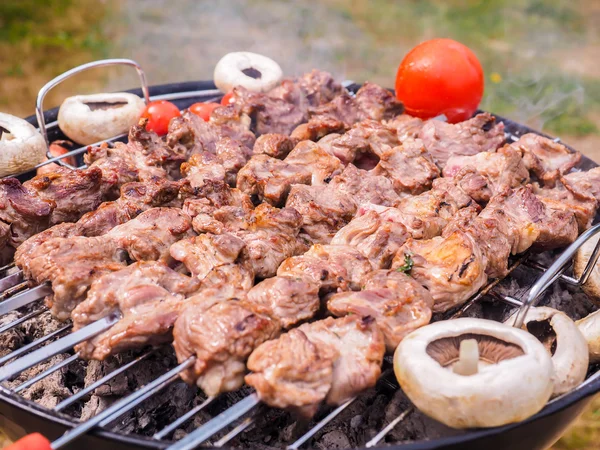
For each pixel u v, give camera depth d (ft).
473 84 1.95
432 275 1.38
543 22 4.41
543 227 1.53
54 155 1.82
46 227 1.52
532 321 1.39
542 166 1.73
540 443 1.32
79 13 4.11
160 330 1.29
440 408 1.20
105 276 1.33
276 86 2.01
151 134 1.69
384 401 1.42
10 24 3.88
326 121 1.77
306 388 1.23
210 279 1.36
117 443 1.22
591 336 1.41
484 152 1.70
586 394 1.28
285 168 1.64
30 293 1.36
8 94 3.21
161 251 1.43
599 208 1.77
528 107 3.30
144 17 4.14
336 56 3.72
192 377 1.27
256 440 1.40
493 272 1.48
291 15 4.29
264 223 1.47
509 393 1.19
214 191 1.55
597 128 3.18
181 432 1.38
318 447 1.38
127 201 1.51
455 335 1.27
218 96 2.16
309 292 1.34
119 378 1.42
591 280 1.52
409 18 4.39
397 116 1.90
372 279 1.37
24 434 1.34
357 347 1.28
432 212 1.55
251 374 1.23
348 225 1.50
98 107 1.94
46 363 1.47
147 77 3.41
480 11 4.55
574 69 3.76
